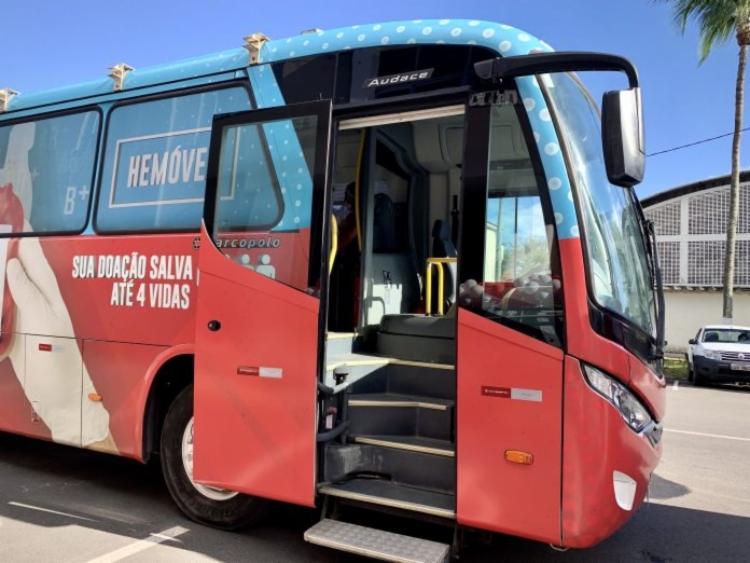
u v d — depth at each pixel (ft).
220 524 14.08
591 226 10.85
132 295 15.05
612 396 10.21
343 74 12.93
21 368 16.93
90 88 16.83
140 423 14.71
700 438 26.35
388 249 17.04
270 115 13.04
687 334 81.76
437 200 18.22
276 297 12.51
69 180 16.75
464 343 10.98
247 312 12.80
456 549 11.43
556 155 10.68
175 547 13.23
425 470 12.13
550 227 10.55
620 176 9.55
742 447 24.52
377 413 13.02
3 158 18.16
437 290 17.87
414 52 12.21
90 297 15.76
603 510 10.05
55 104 17.38
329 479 12.25
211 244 13.37
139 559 12.57
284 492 12.16
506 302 10.74
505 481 10.54
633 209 13.75
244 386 12.72
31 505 15.67
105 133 16.30
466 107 11.44
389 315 15.02
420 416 12.91
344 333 14.87
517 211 10.83
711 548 14.21
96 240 15.81
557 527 10.18
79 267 16.03
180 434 14.66
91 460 19.92
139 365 14.80
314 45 13.44
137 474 18.51
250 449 12.58
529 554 13.35
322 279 12.17
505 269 10.82
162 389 15.11
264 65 13.94
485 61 11.09
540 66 10.66
